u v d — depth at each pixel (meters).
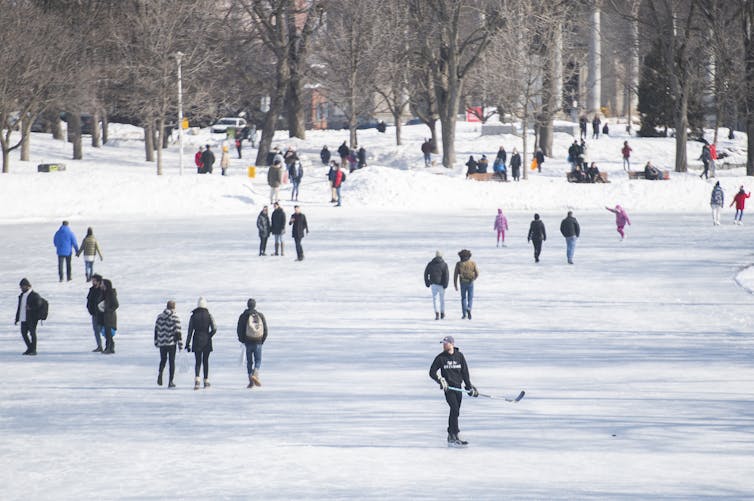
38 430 55.62
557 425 54.72
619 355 74.06
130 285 110.94
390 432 53.91
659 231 161.25
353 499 42.22
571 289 106.38
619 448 49.84
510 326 86.50
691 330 84.25
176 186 198.25
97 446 52.00
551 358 73.12
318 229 163.12
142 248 141.75
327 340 81.31
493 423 55.47
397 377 68.00
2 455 50.41
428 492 42.97
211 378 69.44
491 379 66.38
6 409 60.91
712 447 49.72
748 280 111.38
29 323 78.88
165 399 63.16
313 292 105.38
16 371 72.69
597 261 126.94
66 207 188.50
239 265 125.06
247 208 193.62
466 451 49.81
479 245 142.25
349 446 51.09
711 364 70.56
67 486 45.03
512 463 47.44
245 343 65.62
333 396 62.75
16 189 191.00
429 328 85.94
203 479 45.72
